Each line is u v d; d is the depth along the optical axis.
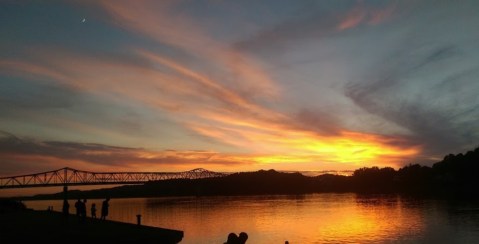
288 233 65.25
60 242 30.12
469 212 95.56
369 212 106.88
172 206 171.62
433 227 70.25
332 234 64.25
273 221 85.31
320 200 196.75
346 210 117.62
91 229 38.75
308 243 54.81
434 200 156.75
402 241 56.22
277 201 197.12
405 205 132.38
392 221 81.81
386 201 164.38
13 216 58.28
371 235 62.56
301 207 137.38
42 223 45.03
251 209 130.25
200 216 100.94
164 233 36.91
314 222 82.56
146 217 98.44
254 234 64.00
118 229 38.78
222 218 93.94
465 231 64.44
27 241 30.39
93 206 53.22
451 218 83.31
